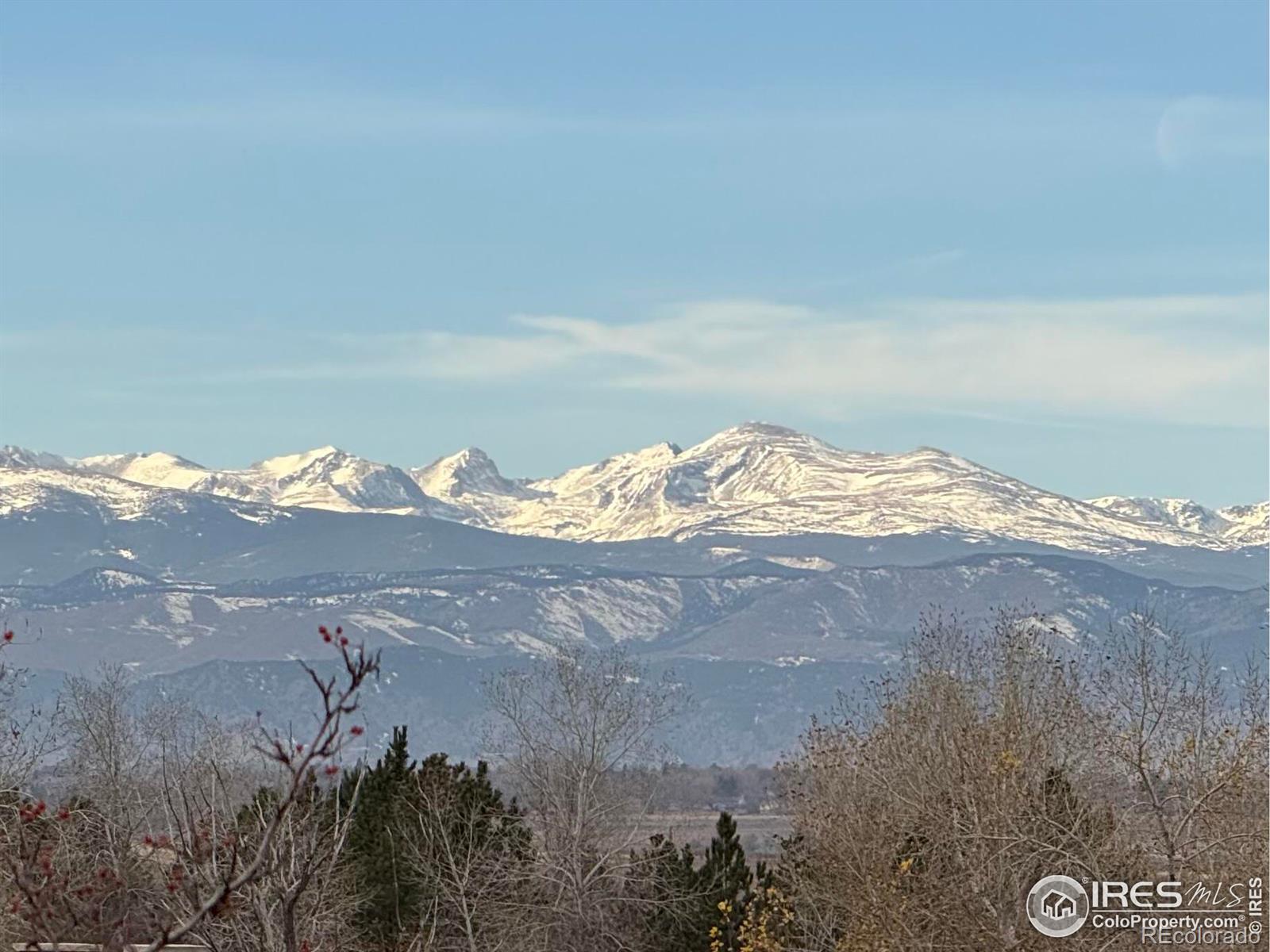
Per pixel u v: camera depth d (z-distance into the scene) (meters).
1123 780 85.25
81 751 129.62
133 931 36.53
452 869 108.69
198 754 94.19
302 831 52.81
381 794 116.44
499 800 124.00
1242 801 79.06
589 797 136.75
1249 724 80.69
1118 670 84.69
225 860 48.97
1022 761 84.25
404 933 102.06
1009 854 82.38
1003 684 92.81
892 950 81.25
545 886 125.38
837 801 93.81
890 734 96.69
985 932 79.88
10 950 46.56
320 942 70.94
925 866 87.50
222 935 50.19
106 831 72.94
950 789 88.19
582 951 122.94
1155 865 80.75
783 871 100.44
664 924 121.00
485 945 113.31
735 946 105.12
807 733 104.25
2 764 105.50
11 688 115.69
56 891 36.81
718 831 120.75
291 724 55.97
